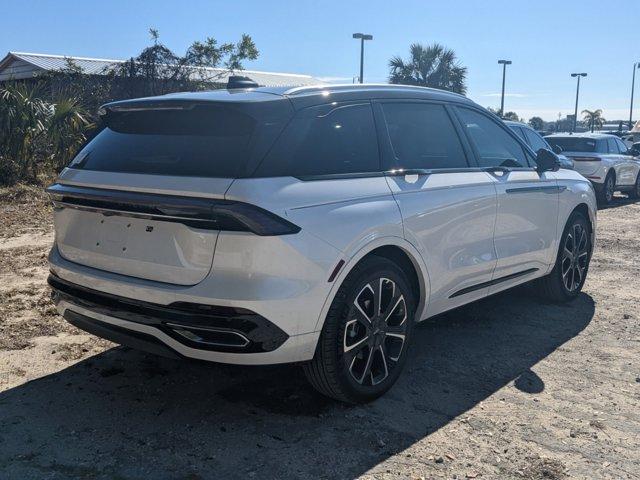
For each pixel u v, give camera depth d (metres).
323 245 3.29
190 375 4.12
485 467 3.14
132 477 2.98
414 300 4.13
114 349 4.52
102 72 17.95
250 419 3.56
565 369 4.38
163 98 3.65
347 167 3.67
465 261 4.41
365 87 4.05
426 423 3.56
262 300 3.06
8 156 12.90
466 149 4.65
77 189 3.59
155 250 3.28
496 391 4.01
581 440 3.42
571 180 5.88
